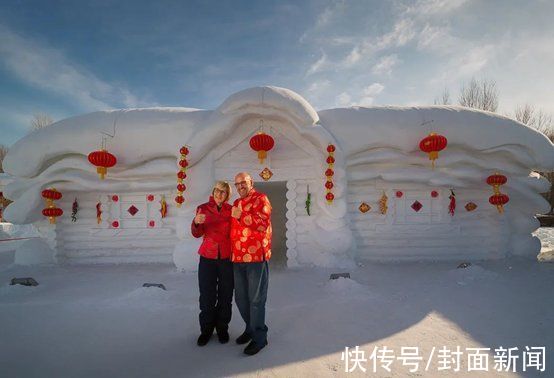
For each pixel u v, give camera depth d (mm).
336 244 7219
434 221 8117
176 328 3775
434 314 4191
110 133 7770
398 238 8047
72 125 7941
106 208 8234
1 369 2861
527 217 8398
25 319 4102
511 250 8281
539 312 4250
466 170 7867
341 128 7852
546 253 9328
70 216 8312
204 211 3418
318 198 7453
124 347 3279
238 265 3242
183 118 7859
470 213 8234
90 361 2992
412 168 7984
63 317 4160
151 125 7773
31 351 3211
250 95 7270
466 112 8102
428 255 8078
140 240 8195
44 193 7738
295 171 7641
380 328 3740
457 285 5629
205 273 3389
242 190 3229
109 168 7781
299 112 7266
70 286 5875
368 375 2732
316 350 3186
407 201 8148
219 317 3402
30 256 8039
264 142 7012
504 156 8188
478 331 3658
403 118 7953
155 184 7902
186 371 2795
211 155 7543
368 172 7902
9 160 7984
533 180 8281
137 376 2725
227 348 3236
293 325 3834
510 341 3396
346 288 5219
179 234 7223
